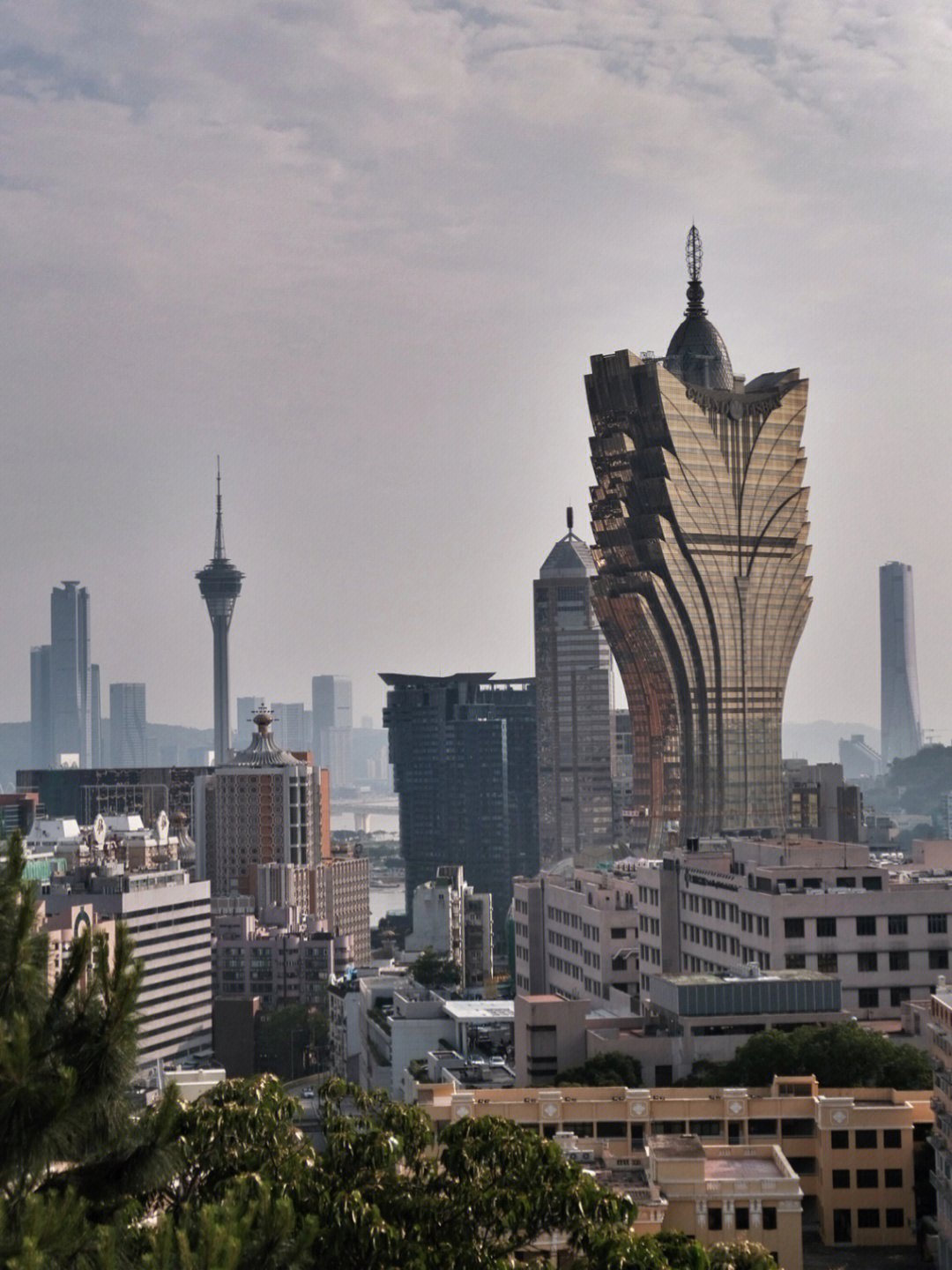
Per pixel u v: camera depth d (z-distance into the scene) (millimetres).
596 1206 130000
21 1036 96625
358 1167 134875
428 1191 133875
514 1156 133125
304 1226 108438
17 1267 86375
